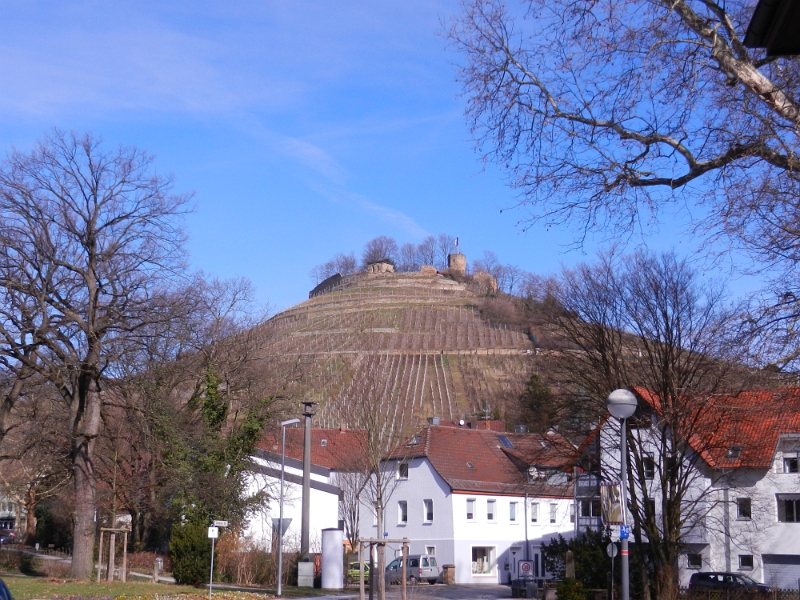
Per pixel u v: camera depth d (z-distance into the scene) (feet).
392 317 489.26
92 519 115.65
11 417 132.67
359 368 303.89
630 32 41.45
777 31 26.61
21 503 196.44
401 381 366.63
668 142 43.98
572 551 110.42
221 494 137.59
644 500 101.76
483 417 283.79
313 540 171.12
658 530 106.63
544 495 173.27
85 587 99.14
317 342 389.80
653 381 99.40
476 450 195.31
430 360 403.95
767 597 107.24
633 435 106.32
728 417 85.15
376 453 169.68
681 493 99.86
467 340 437.17
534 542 191.11
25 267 108.27
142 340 113.80
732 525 136.36
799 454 125.70
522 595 124.77
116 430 134.41
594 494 126.62
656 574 98.68
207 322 140.97
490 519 183.21
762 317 45.65
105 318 112.78
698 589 103.40
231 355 151.84
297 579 129.59
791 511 133.39
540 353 108.27
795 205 43.70
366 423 177.68
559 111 45.39
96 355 110.93
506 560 183.21
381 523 162.61
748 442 100.01
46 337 108.37
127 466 142.72
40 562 138.62
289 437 179.73
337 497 179.42
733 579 119.14
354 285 622.13
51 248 108.99
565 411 105.50
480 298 536.83
